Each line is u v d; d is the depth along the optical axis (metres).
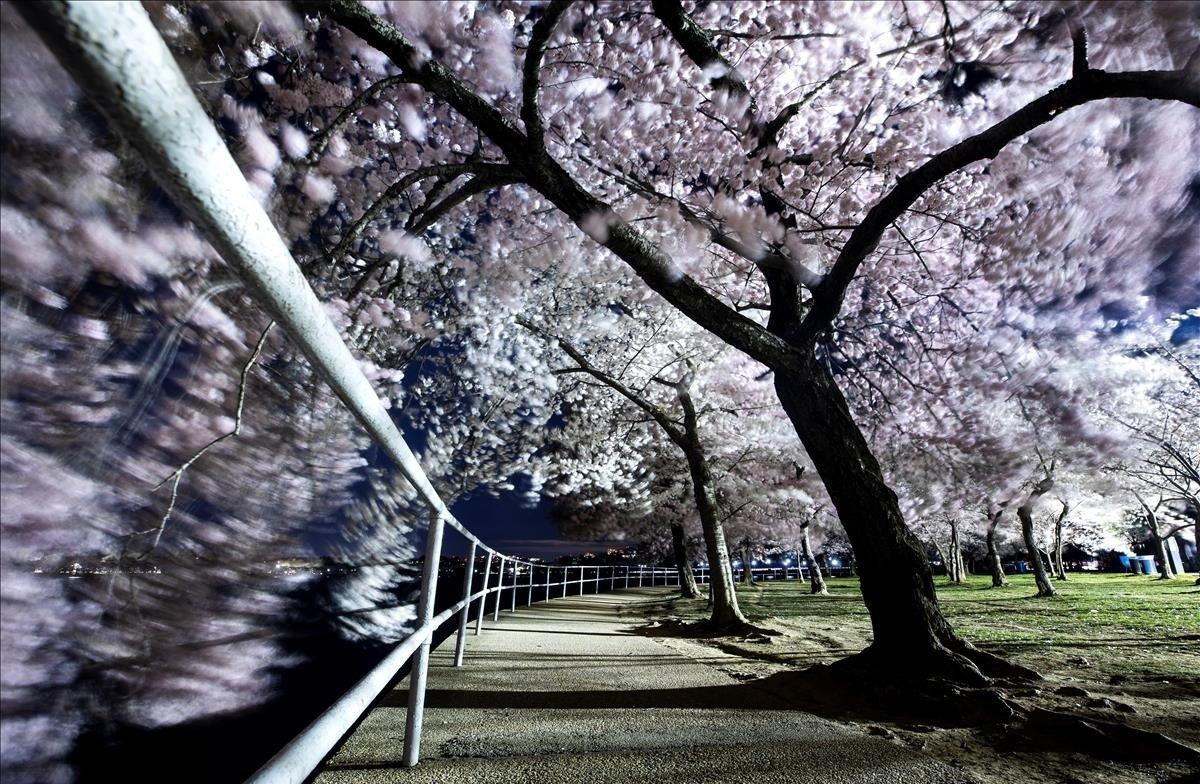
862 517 4.46
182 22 2.83
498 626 8.16
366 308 5.92
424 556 2.24
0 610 1.76
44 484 1.84
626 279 11.13
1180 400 17.84
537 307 11.39
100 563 2.14
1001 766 2.46
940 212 7.87
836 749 2.54
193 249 2.54
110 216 1.96
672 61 7.16
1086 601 12.63
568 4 3.35
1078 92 3.79
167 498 2.38
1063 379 10.02
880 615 4.26
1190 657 5.27
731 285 10.62
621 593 22.58
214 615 3.18
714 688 3.98
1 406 1.75
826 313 4.94
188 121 0.49
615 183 8.43
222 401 3.26
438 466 11.73
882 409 11.56
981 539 32.03
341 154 4.84
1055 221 7.32
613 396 15.11
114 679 2.27
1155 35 3.93
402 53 3.90
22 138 1.53
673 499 19.55
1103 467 15.86
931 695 3.45
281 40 4.57
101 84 0.43
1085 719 3.02
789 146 8.27
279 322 0.80
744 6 7.31
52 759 1.97
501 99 7.52
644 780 2.12
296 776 0.84
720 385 14.93
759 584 31.05
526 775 2.14
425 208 5.59
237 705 3.24
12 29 1.25
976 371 9.66
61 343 1.93
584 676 4.36
